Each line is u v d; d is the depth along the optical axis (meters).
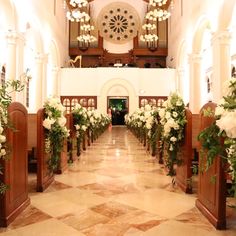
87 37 21.12
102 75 21.86
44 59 15.73
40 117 4.17
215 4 10.99
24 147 3.52
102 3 24.45
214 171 3.00
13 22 10.38
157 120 6.58
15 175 3.20
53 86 20.23
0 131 2.61
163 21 23.86
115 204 3.62
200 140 2.77
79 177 5.08
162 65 24.62
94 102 21.84
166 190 4.27
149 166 6.15
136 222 3.06
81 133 7.34
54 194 4.05
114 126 25.48
